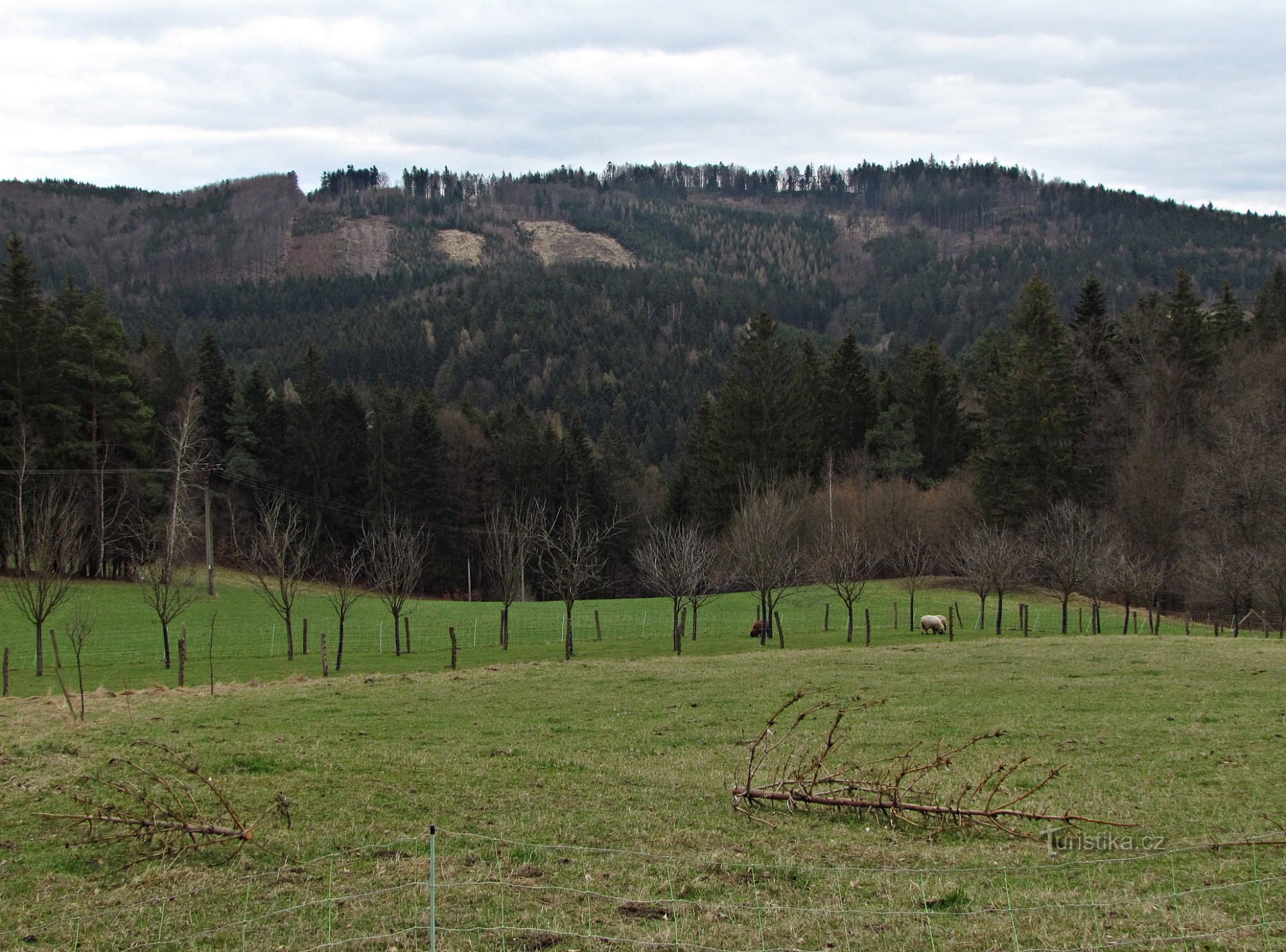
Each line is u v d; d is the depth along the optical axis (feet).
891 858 41.32
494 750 62.34
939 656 108.68
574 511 297.53
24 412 206.90
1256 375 226.17
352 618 186.09
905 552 225.56
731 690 86.38
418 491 295.89
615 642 154.40
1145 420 227.81
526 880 39.19
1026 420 230.48
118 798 50.06
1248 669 93.15
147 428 232.53
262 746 61.05
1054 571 180.96
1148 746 61.11
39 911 37.45
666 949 32.50
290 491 286.46
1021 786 52.65
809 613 194.49
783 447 262.06
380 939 33.83
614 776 55.77
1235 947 31.12
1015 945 31.12
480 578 304.50
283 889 38.86
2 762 57.11
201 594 201.16
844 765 55.42
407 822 47.14
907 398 293.23
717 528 260.01
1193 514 198.90
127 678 113.70
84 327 224.33
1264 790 50.21
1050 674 92.53
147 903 37.83
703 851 42.52
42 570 122.72
